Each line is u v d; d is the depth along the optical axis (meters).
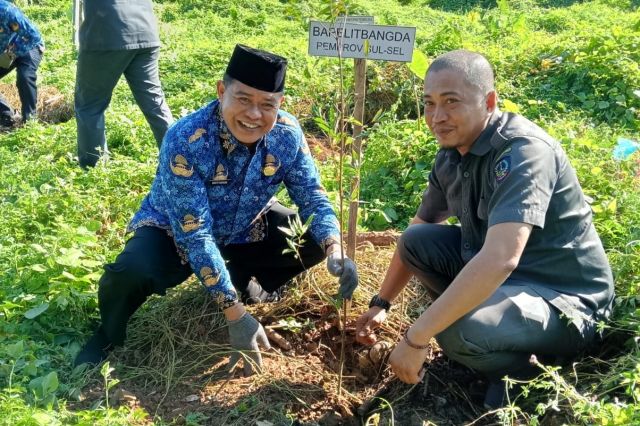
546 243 2.95
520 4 14.71
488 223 2.77
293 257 3.60
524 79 7.82
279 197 4.69
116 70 5.64
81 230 4.16
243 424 2.98
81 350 3.40
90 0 5.44
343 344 3.15
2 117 7.75
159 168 3.38
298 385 3.21
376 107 7.51
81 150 5.90
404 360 2.81
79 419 2.83
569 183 2.92
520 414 2.91
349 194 3.38
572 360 3.15
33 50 7.57
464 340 2.82
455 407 3.14
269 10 14.37
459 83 2.77
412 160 5.52
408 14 13.96
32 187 5.32
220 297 3.13
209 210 3.19
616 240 3.83
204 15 14.02
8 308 3.55
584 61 7.68
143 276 3.21
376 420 2.92
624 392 2.88
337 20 3.30
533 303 2.90
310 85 7.38
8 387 2.99
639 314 3.12
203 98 8.07
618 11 13.00
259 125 3.04
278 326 3.53
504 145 2.80
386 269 3.97
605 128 6.32
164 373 3.29
